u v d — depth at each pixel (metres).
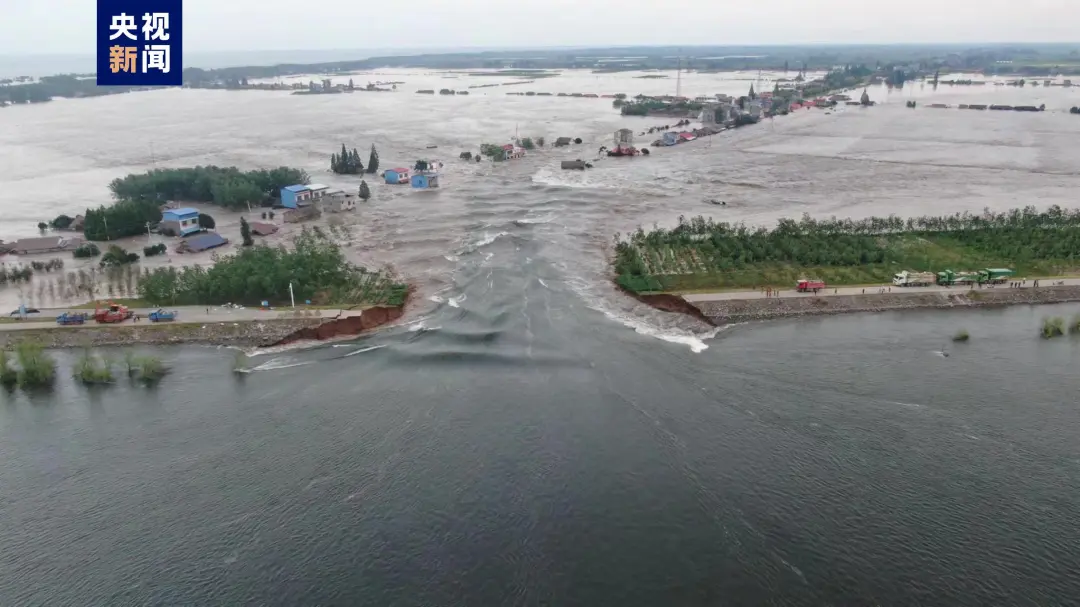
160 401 66.44
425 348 75.69
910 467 55.53
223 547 48.28
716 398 65.31
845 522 49.88
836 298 85.44
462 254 106.88
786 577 45.44
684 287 90.06
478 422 61.88
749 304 84.44
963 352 74.19
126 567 46.69
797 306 84.38
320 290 88.94
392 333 79.50
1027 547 47.50
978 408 63.50
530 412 63.25
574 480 54.41
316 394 67.06
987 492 52.69
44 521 50.84
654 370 70.50
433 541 48.72
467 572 46.16
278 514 51.22
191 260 107.50
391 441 59.44
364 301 86.81
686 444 58.56
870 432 60.00
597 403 64.62
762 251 99.00
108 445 59.62
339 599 44.19
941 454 57.03
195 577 45.84
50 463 57.38
